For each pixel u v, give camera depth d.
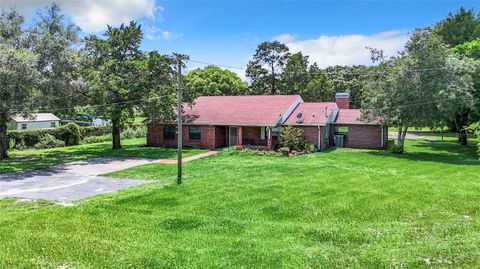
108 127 43.38
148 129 33.75
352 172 17.16
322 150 29.00
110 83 26.80
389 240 7.93
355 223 9.45
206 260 7.01
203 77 53.25
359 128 30.86
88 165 22.80
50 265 6.94
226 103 34.19
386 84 25.55
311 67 58.44
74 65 24.73
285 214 10.51
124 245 7.97
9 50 20.41
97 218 10.29
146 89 28.94
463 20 48.28
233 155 26.27
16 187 16.05
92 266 6.88
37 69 22.66
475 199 11.66
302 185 14.16
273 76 58.47
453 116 28.84
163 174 18.86
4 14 23.62
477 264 6.32
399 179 15.21
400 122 26.16
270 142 28.64
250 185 14.58
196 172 18.81
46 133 35.12
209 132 30.92
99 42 29.11
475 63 27.11
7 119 24.77
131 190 14.68
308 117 30.06
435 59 24.25
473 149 29.88
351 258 6.93
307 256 7.09
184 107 34.19
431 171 18.77
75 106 27.80
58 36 24.72
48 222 9.87
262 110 31.19
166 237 8.55
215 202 12.05
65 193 14.77
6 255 7.41
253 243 7.95
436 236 8.05
